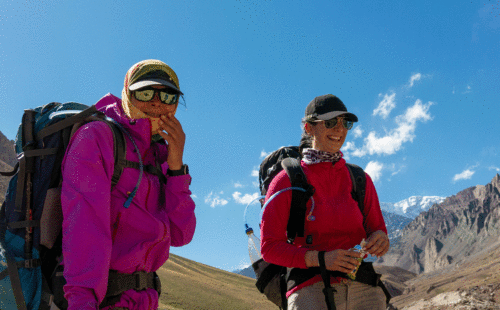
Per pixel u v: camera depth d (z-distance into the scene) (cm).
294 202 342
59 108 244
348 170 371
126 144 249
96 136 231
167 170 282
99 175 224
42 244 212
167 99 259
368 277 329
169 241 258
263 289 355
